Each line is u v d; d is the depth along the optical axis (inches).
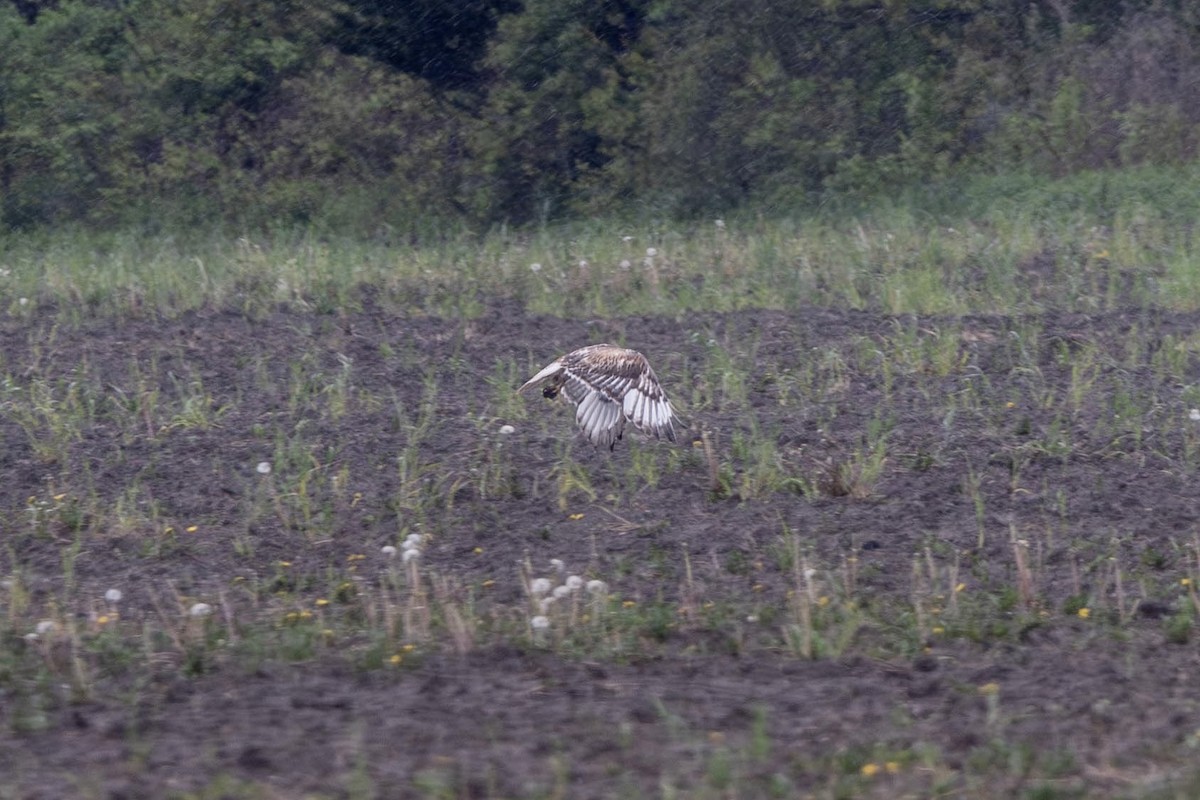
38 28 3762.3
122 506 1339.8
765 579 1179.9
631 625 1061.8
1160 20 3607.3
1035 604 1116.5
